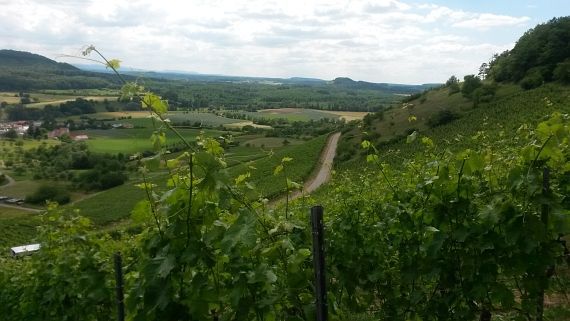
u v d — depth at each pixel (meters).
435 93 82.44
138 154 3.15
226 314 3.27
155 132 2.94
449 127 57.22
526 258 3.79
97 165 79.75
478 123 54.69
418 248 4.49
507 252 3.82
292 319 3.21
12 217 59.62
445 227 4.11
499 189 4.12
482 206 4.11
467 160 3.86
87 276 4.42
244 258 3.16
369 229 5.51
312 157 61.88
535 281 3.90
